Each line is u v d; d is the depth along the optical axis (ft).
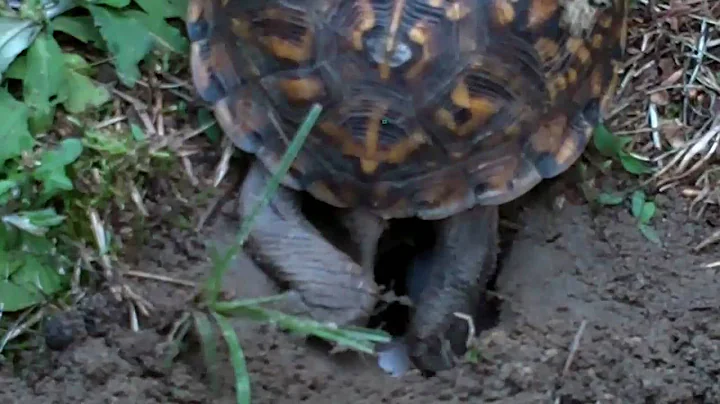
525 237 1.69
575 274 1.67
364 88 1.57
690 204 1.72
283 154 1.61
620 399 1.59
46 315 1.60
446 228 1.64
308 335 1.61
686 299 1.66
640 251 1.69
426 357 1.62
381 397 1.58
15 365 1.58
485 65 1.57
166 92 1.71
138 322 1.60
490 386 1.60
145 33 1.70
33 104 1.65
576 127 1.64
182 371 1.57
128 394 1.55
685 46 1.79
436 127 1.58
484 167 1.61
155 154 1.66
